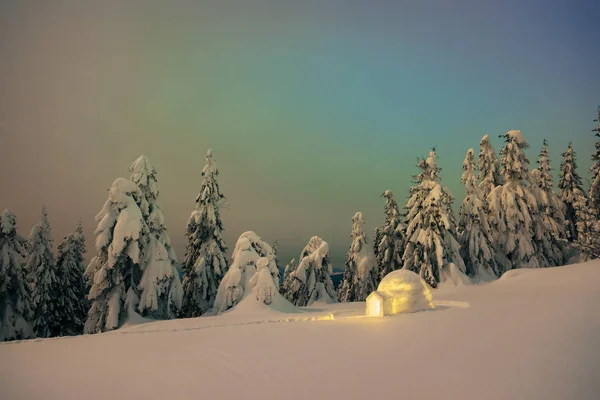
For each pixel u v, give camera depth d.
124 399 7.85
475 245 36.50
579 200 46.22
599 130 41.56
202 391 8.07
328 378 8.47
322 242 42.50
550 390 6.94
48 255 36.03
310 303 40.47
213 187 35.44
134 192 27.62
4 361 11.35
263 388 8.05
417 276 20.62
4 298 29.80
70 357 11.76
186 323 21.38
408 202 38.62
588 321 12.49
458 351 10.11
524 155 39.19
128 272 26.62
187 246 35.59
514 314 15.35
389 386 7.74
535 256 37.31
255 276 27.33
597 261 28.70
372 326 15.39
